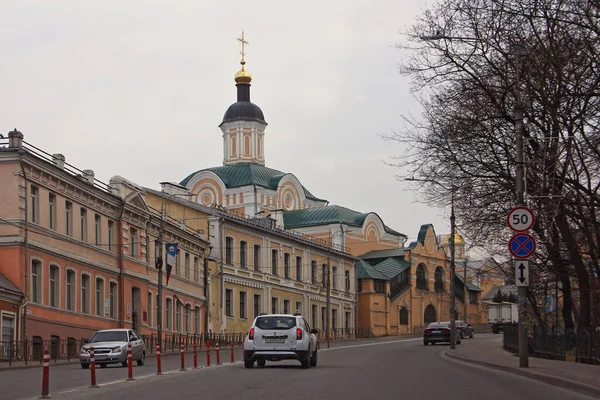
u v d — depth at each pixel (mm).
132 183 51750
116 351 32031
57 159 43875
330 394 16609
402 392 17250
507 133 30250
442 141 31109
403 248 96000
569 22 21812
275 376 22312
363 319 88938
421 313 96938
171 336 56281
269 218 76812
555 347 32188
